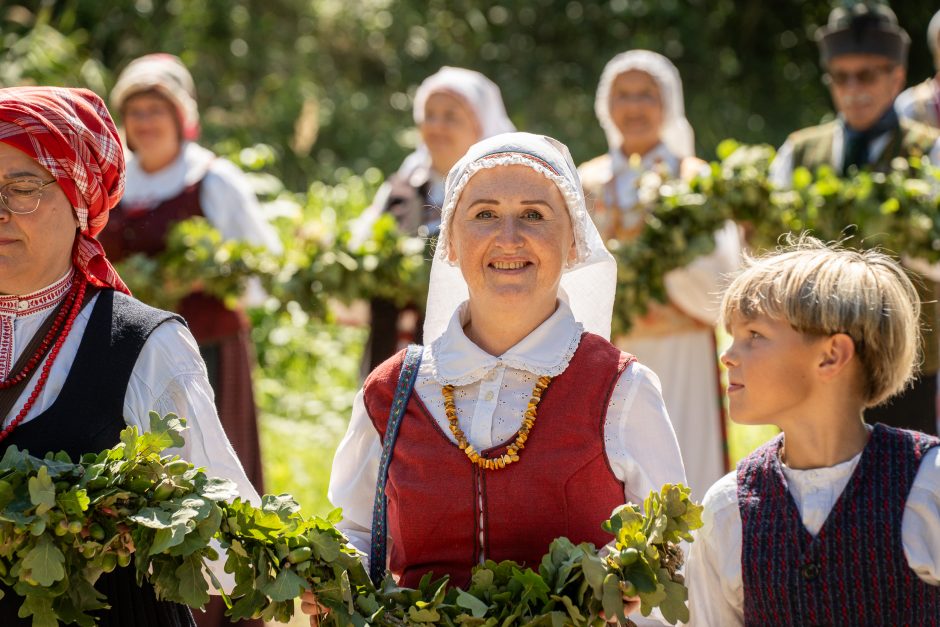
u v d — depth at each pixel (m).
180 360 3.77
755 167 6.73
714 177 6.70
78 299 3.76
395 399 3.77
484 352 3.71
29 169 3.65
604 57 19.00
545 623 3.32
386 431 3.75
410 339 6.96
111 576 3.59
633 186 7.06
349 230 6.96
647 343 7.01
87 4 16.61
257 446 7.09
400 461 3.71
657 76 7.39
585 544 3.40
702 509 3.39
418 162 7.56
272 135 16.97
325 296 6.90
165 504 3.36
